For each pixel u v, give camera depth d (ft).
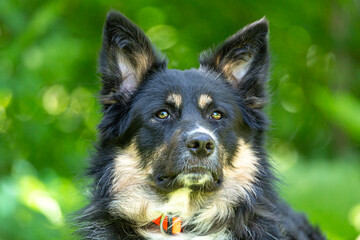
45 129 45.62
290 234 26.63
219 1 51.26
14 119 45.03
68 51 42.34
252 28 25.70
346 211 36.19
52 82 44.80
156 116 24.48
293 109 55.31
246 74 26.20
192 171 22.89
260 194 24.95
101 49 24.99
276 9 51.75
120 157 24.84
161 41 51.80
